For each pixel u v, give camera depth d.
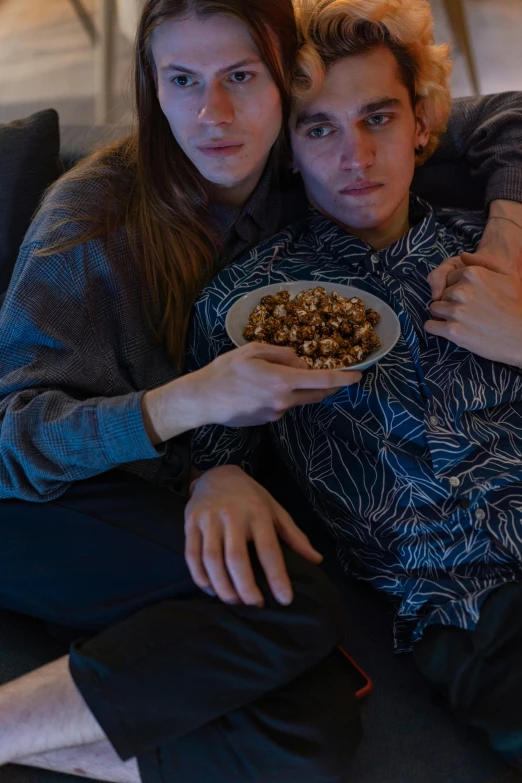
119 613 0.94
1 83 3.34
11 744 0.85
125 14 3.22
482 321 1.09
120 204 1.16
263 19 1.04
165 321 1.17
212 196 1.22
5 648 1.12
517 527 1.01
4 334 1.04
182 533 0.96
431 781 0.94
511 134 1.44
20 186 1.44
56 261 1.06
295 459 1.15
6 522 1.00
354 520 1.08
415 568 1.05
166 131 1.15
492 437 1.09
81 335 1.08
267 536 0.92
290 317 1.07
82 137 1.67
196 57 1.03
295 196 1.38
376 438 1.07
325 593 0.91
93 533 0.97
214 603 0.89
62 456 0.95
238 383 0.90
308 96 1.14
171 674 0.83
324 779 0.84
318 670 0.92
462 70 2.96
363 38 1.13
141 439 0.94
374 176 1.20
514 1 3.37
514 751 0.88
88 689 0.81
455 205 1.56
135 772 0.89
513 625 0.94
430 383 1.10
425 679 1.06
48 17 3.87
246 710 0.85
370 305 1.12
